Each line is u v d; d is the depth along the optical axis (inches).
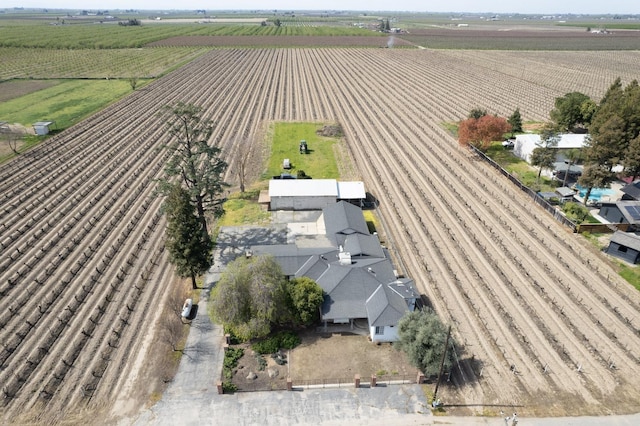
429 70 6387.8
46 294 1691.7
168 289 1718.8
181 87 5044.3
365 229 2022.6
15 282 1750.7
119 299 1664.6
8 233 2097.7
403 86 5315.0
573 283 1790.1
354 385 1309.1
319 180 2442.2
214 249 1963.6
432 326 1320.1
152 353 1416.1
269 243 2015.3
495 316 1606.8
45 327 1524.4
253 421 1198.9
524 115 4111.7
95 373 1342.3
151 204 2411.4
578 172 2642.7
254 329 1376.7
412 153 3179.1
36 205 2354.8
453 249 2018.9
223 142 3324.3
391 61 7160.4
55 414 1211.9
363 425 1195.3
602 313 1626.5
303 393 1283.2
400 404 1256.2
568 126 3408.0
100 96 4608.8
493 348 1465.3
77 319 1561.3
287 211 2332.7
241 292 1396.4
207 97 4626.0
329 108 4315.9
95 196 2468.0
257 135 3496.6
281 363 1378.0
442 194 2549.2
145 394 1275.8
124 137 3403.1
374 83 5462.6
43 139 3309.5
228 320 1380.4
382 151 3206.2
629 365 1405.0
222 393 1277.1
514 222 2253.9
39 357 1397.6
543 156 2662.4
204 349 1429.6
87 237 2079.2
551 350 1460.4
